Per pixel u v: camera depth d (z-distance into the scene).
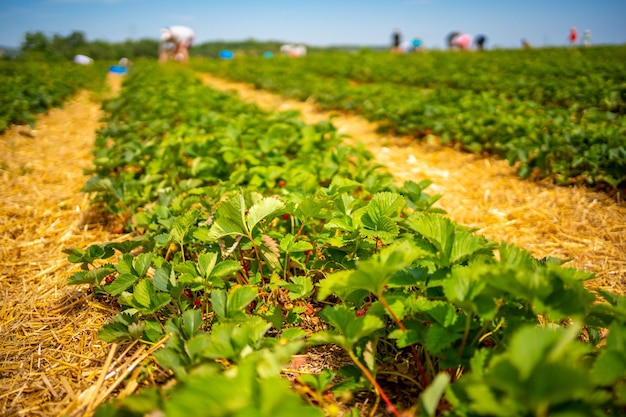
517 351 1.13
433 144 6.91
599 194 4.53
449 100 8.90
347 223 2.45
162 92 10.59
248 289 1.93
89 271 2.33
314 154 5.07
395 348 2.17
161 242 2.68
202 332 1.93
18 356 2.28
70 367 2.17
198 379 1.14
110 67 24.12
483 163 5.91
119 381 1.95
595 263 3.40
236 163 4.85
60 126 8.69
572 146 4.94
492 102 8.06
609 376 1.31
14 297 2.87
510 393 1.09
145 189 3.86
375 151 6.82
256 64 21.53
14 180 5.20
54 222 4.07
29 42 32.31
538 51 21.97
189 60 27.44
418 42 30.92
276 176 4.14
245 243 2.56
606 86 8.88
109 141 7.06
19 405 1.93
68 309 2.71
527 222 4.17
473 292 1.58
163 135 6.62
